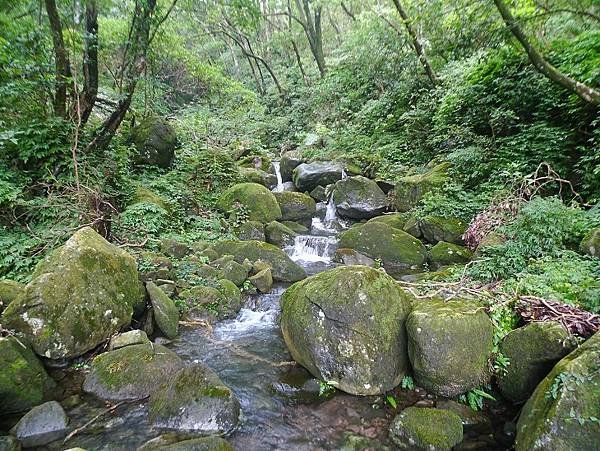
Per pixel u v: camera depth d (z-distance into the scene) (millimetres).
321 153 13703
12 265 5562
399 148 12164
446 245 7070
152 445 3045
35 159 7371
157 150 10164
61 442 3170
